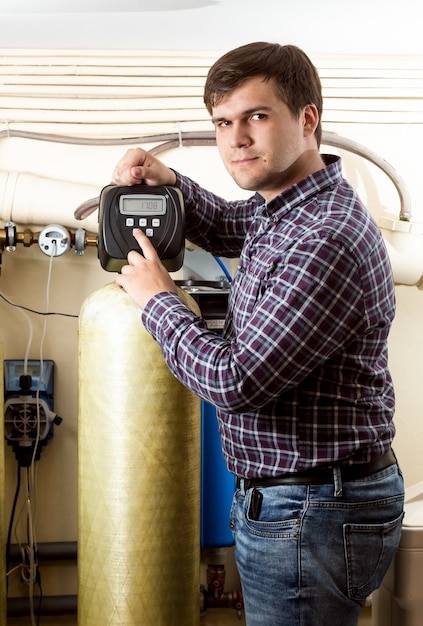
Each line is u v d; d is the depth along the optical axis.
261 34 2.07
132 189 1.52
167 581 1.82
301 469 1.27
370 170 2.28
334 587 1.31
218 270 2.22
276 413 1.28
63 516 2.28
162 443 1.79
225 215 1.67
